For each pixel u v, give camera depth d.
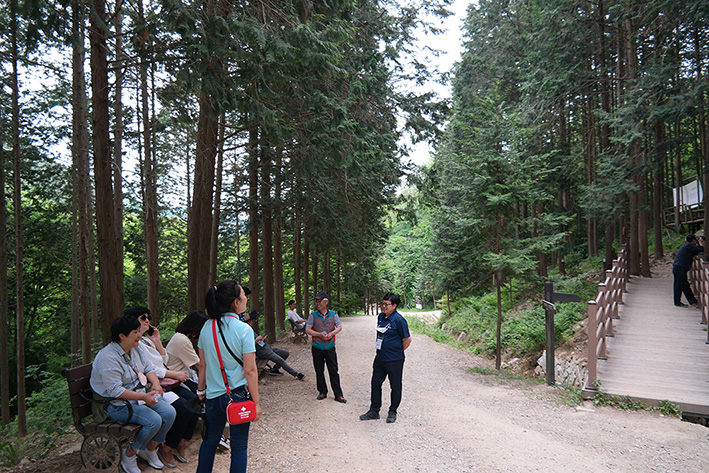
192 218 9.88
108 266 6.16
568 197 21.55
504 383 8.40
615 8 14.81
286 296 33.09
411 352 12.44
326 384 7.64
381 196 14.82
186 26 5.05
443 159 13.62
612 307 10.48
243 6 6.16
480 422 5.83
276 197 13.05
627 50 16.19
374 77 9.78
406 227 62.50
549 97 17.27
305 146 8.27
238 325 3.26
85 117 11.26
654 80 13.23
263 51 5.74
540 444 5.00
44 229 18.66
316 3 7.27
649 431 5.49
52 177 17.53
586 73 17.20
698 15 12.15
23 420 9.61
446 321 21.05
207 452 3.23
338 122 7.41
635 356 8.56
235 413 3.10
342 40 6.32
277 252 20.05
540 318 13.36
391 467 4.32
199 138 9.00
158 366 4.55
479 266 11.46
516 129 10.49
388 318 6.02
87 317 11.40
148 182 12.10
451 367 10.31
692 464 4.45
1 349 11.59
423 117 12.62
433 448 4.87
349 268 32.41
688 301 12.23
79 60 10.72
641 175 14.90
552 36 16.47
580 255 24.27
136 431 3.69
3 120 13.15
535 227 10.95
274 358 8.41
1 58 10.91
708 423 6.37
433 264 21.45
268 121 6.45
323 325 6.97
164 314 24.58
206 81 5.47
